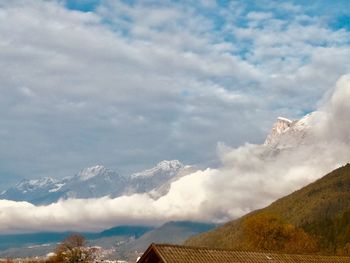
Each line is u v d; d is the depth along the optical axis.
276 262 66.75
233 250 65.88
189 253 61.91
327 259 72.75
